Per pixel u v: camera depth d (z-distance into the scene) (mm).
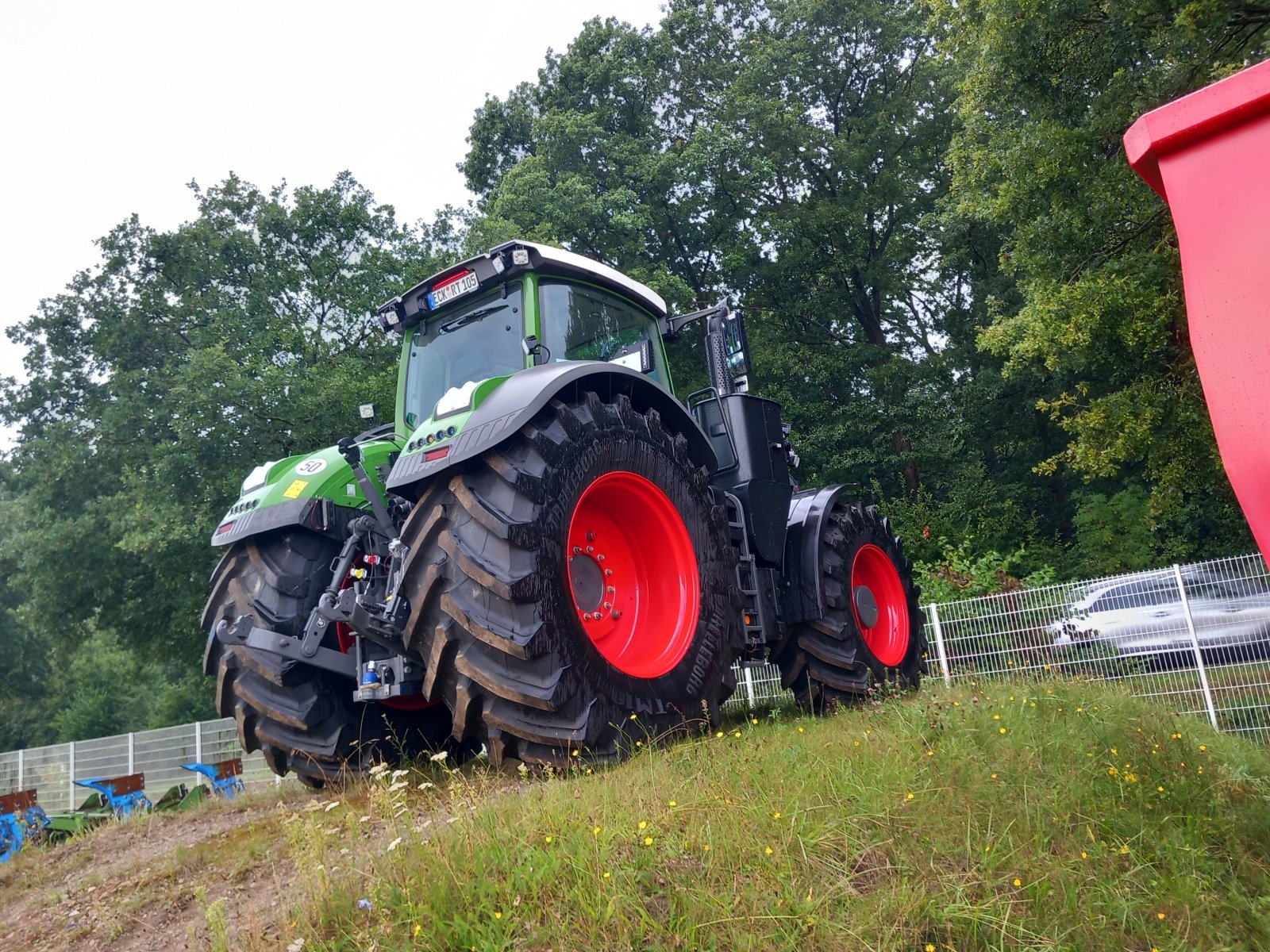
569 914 2221
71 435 18594
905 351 26797
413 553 3645
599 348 5062
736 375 5590
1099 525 18562
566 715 3494
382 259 18906
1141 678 7383
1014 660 8172
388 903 2311
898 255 25453
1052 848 2838
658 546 4297
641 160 22688
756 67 24312
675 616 4230
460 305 4980
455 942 2143
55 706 38312
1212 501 16953
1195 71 9664
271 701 4340
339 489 4645
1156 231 10352
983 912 2344
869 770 3135
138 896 3006
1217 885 2828
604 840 2486
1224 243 1842
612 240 22141
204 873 3105
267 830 3572
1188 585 7430
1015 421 23531
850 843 2607
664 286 20422
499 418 3693
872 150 25047
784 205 26125
